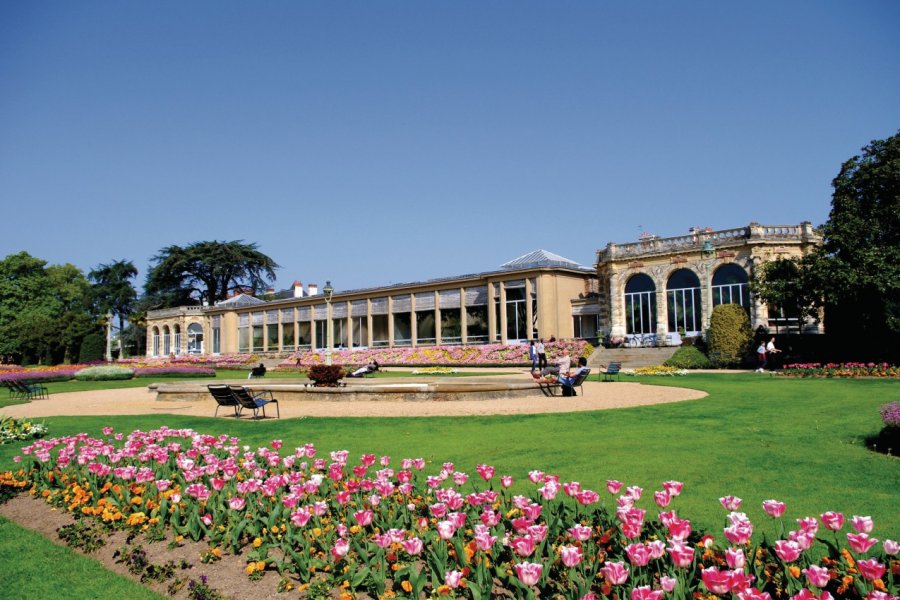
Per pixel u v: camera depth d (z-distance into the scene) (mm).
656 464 9617
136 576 6141
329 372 21812
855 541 4137
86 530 7441
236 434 14273
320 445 12539
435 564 5160
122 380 41406
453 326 52844
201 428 15281
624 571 3965
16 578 6184
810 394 18219
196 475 7609
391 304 56906
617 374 29547
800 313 31422
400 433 13633
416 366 48562
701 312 38688
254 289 97438
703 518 6895
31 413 20344
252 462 8648
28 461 10789
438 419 15523
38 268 88812
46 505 8719
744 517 4820
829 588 4586
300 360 56625
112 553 6773
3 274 85125
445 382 21891
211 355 73125
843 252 28703
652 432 12508
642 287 41781
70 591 5836
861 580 4438
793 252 36594
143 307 93875
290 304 66312
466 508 6438
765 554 5043
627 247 42531
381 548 5402
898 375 23141
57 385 36438
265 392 22047
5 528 7859
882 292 26625
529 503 5504
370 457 7324
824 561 4848
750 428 12562
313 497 7508
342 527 5656
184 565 6164
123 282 98938
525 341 46406
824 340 31359
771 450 10367
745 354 32625
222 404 17375
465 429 13844
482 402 19078
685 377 27375
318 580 5469
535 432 13109
